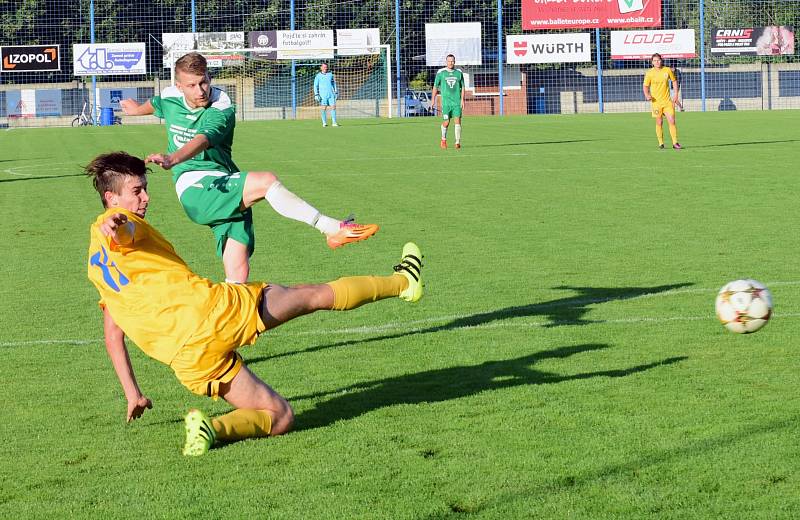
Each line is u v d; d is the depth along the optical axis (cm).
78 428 509
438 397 546
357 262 990
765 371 580
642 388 551
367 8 4816
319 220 573
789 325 693
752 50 4178
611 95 4706
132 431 504
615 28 4412
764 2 4769
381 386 573
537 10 4119
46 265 1019
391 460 447
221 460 455
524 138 2725
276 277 920
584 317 737
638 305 770
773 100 4794
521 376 584
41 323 759
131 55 4028
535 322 725
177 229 1250
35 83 4716
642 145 2375
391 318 752
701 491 402
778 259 950
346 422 505
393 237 1136
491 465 437
